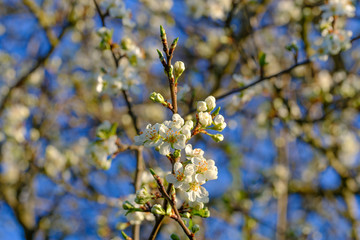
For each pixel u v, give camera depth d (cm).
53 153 621
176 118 234
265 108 742
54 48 629
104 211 672
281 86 614
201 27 852
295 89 698
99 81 407
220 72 762
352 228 659
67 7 679
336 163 673
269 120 744
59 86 827
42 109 774
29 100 775
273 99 620
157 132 234
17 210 681
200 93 739
